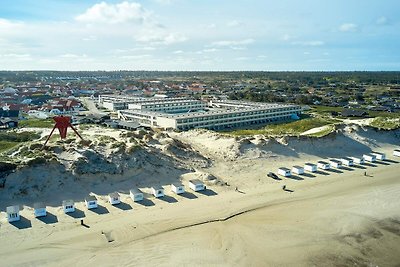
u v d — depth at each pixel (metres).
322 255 51.53
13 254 49.66
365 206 68.56
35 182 68.50
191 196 70.56
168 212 63.28
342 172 88.69
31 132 135.62
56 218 60.00
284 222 60.97
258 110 180.75
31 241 52.94
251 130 149.25
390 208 68.06
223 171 85.19
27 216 60.19
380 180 83.56
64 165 74.12
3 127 152.25
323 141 106.19
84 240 53.59
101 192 70.81
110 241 53.50
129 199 68.31
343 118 187.50
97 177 73.69
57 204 65.00
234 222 60.34
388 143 116.25
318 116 196.75
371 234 58.00
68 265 47.62
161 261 48.88
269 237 55.91
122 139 94.12
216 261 49.16
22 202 64.56
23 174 68.81
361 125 120.69
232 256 50.50
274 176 82.31
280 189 75.81
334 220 62.31
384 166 94.69
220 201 68.50
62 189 69.31
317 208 66.94
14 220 58.50
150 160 82.12
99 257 49.53
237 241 54.47
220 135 109.94
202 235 55.84
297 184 79.19
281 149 99.38
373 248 53.91
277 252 51.88
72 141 85.69
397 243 55.53
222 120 166.25
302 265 48.97
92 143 84.06
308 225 60.19
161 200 68.38
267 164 91.50
